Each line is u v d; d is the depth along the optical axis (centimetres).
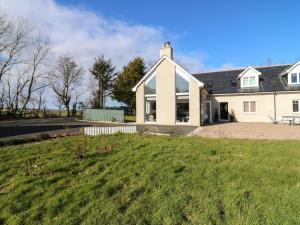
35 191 544
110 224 411
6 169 706
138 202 489
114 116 3156
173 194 522
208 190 541
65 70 4947
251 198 501
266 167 706
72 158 809
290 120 2384
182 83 2406
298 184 575
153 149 958
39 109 4575
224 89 2984
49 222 421
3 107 4169
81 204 484
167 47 2525
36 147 1000
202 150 943
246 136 1453
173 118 2436
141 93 2616
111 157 825
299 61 2644
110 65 5344
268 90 2716
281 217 423
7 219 433
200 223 411
